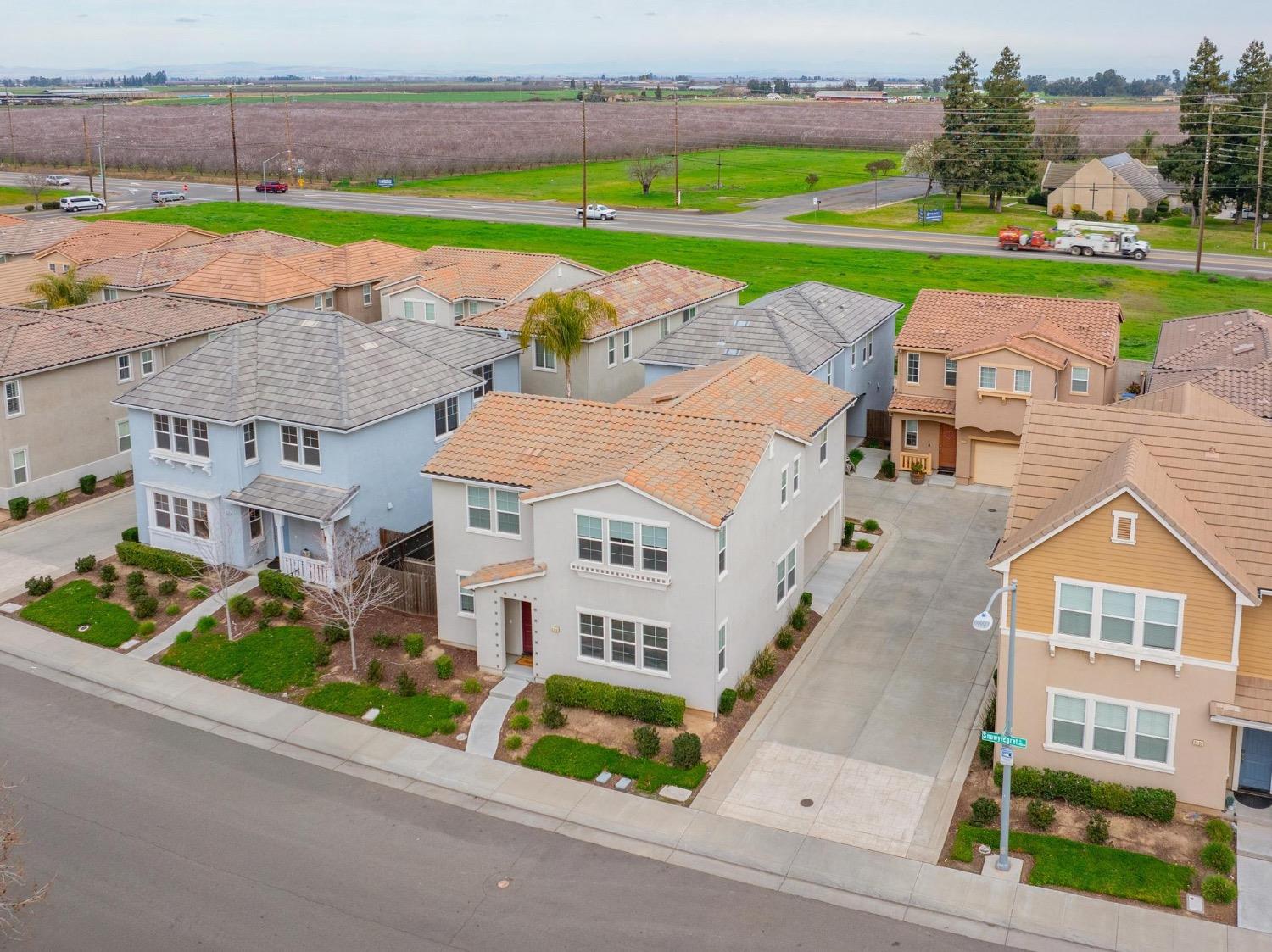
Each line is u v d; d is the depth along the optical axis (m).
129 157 175.88
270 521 40.78
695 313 59.72
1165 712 25.92
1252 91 107.06
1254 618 25.45
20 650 35.25
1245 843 25.08
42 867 24.84
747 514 31.14
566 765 28.50
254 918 23.20
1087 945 22.20
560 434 33.72
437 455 33.94
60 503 46.84
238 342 42.19
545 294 48.62
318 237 102.06
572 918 23.14
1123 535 25.39
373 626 35.91
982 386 45.88
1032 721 27.31
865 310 55.09
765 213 116.31
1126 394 55.91
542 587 31.33
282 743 30.09
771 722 30.36
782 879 24.33
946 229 105.75
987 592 37.75
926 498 46.28
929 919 23.03
